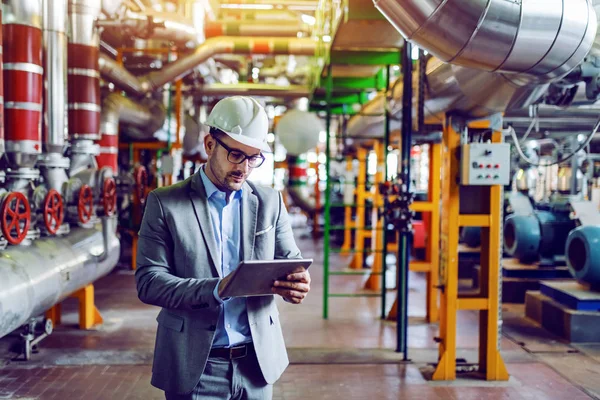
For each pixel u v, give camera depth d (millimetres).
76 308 7020
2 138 4207
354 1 4457
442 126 5211
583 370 4969
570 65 3045
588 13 2912
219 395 2076
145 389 4379
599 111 5836
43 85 5172
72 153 5836
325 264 6754
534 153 9344
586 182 9852
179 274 2039
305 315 6879
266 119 2035
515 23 2791
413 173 15555
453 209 4613
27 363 4914
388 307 7398
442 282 4738
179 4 7879
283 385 4512
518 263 8391
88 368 4824
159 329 2096
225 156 1962
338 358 5184
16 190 4668
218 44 8492
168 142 9930
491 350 4648
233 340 2074
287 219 2295
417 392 4406
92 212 5598
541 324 6516
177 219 2021
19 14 4594
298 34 8953
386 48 5789
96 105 5914
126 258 11148
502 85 3572
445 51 2982
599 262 6012
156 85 8570
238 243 2133
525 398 4309
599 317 5781
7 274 3752
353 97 8789
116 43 8711
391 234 12180
